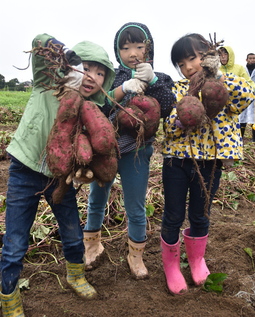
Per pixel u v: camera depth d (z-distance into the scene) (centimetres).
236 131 229
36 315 209
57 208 205
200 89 207
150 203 381
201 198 228
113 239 306
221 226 333
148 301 221
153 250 290
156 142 732
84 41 208
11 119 1099
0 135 709
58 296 227
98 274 251
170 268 236
